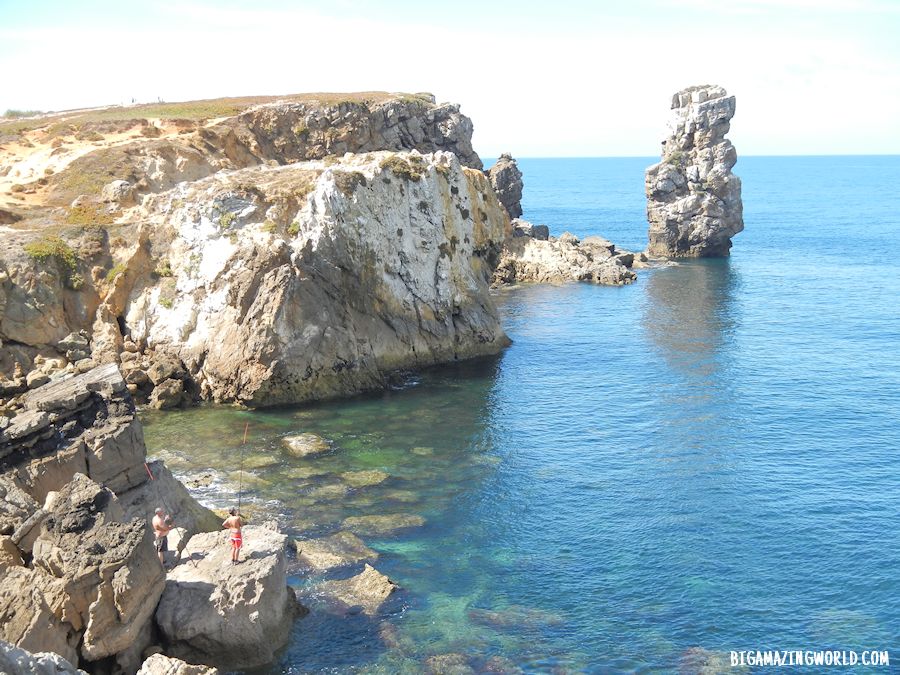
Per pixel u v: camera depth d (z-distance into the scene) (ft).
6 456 98.68
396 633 96.73
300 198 198.59
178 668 77.77
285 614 96.37
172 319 190.70
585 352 236.22
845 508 131.85
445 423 173.17
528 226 411.75
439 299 222.89
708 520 127.95
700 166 433.48
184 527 109.19
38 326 181.47
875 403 185.47
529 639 96.32
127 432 107.04
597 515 129.70
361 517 126.82
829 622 100.68
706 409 182.60
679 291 339.57
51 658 67.56
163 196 214.07
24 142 291.99
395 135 364.79
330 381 190.60
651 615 101.91
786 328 266.77
